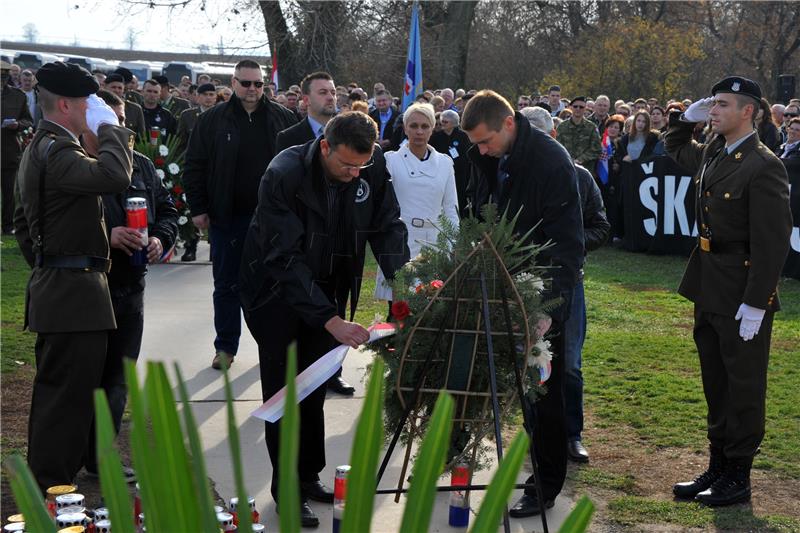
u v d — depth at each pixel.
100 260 3.80
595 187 4.89
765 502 4.29
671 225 12.44
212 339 7.24
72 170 3.60
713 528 3.99
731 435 4.25
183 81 18.55
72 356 3.74
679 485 4.37
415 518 0.85
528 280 3.26
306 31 23.25
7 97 12.55
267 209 3.64
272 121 6.34
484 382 3.30
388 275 3.84
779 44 31.89
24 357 6.50
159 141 9.60
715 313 4.23
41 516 0.88
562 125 13.09
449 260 3.25
